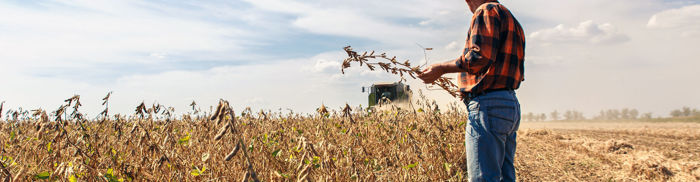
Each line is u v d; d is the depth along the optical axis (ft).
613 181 17.79
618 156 23.39
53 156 8.96
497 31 7.07
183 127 14.70
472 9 8.16
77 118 9.45
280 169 10.44
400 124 14.34
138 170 8.73
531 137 35.60
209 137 11.54
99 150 10.32
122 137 10.41
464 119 18.43
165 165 8.88
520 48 7.74
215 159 9.87
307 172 5.16
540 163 21.80
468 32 7.55
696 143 31.09
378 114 16.01
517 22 7.81
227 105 4.57
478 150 7.52
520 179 18.12
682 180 17.46
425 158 12.98
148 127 10.12
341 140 13.97
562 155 24.17
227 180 9.20
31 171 8.61
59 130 8.82
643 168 18.94
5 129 13.94
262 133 12.40
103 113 9.76
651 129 44.73
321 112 14.55
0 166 6.70
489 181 7.47
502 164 8.41
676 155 23.88
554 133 37.45
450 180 12.66
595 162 21.68
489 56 6.93
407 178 10.63
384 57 8.27
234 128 4.52
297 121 17.30
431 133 13.42
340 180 8.93
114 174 8.96
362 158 11.16
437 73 7.66
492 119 7.32
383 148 13.65
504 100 7.33
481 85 7.42
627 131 43.45
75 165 7.93
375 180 9.73
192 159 10.37
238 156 9.93
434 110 13.65
